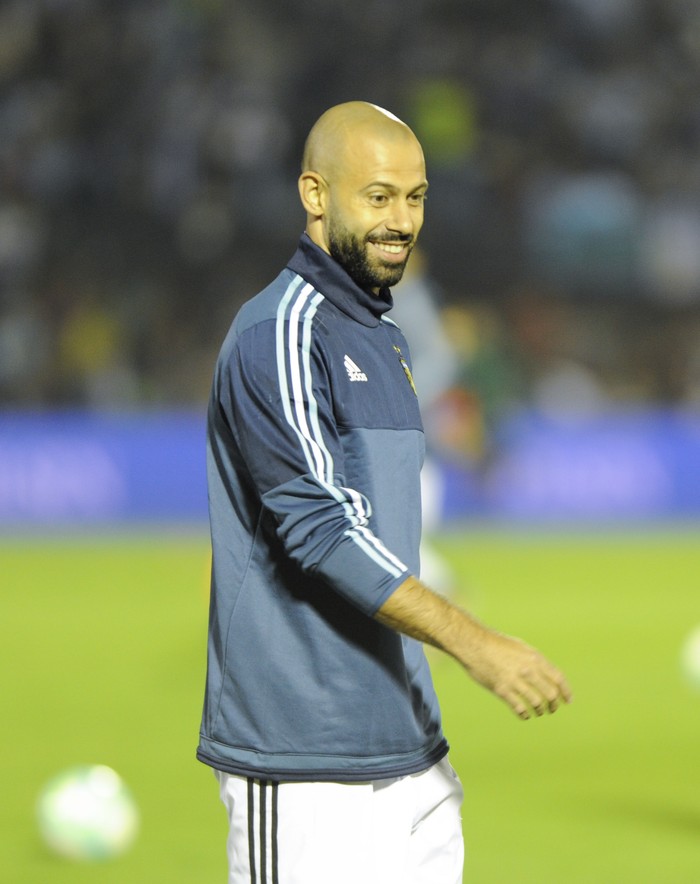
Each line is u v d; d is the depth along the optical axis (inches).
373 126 424.8
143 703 1150.3
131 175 3339.1
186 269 3260.3
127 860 703.7
